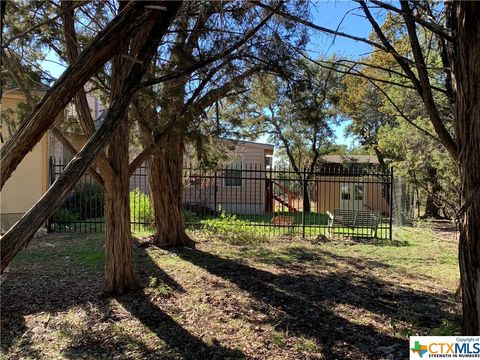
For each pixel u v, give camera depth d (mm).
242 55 5082
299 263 7555
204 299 5113
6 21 4945
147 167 9078
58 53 5730
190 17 5102
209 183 16203
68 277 6113
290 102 6465
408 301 5246
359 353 3652
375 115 19047
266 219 15867
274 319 4484
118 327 4191
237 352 3656
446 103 8156
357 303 5117
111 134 2486
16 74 5312
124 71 4531
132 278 5398
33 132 2285
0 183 2211
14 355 3590
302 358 3557
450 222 15242
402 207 15445
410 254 8773
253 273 6590
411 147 12641
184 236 8898
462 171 2805
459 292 5250
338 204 21141
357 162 23266
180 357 3557
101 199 13625
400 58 3154
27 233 2016
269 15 4680
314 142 20281
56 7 5168
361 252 8961
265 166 18891
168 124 5117
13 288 5531
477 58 2639
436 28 2889
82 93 4875
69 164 2293
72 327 4195
